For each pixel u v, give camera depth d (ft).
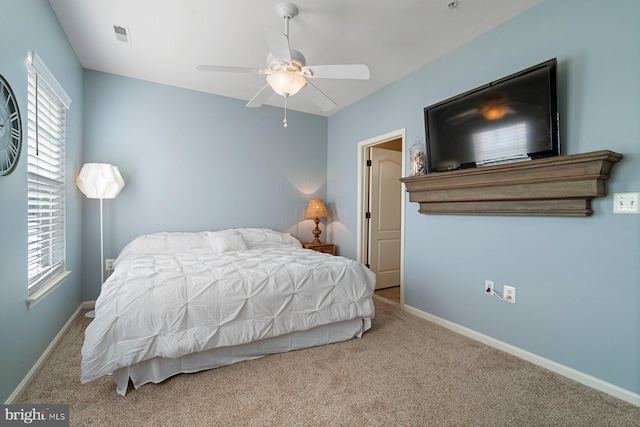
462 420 4.99
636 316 5.43
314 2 6.81
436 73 9.32
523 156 6.68
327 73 6.75
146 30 7.98
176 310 5.96
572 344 6.26
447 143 8.37
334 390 5.76
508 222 7.43
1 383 4.74
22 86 5.48
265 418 4.98
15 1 5.21
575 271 6.23
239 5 6.96
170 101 11.58
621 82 5.60
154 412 5.07
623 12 5.57
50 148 7.31
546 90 6.21
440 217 9.24
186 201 11.92
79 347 7.34
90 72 10.31
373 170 13.20
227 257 8.99
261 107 13.48
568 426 4.87
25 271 5.62
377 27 7.75
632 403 5.42
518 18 7.22
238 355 6.69
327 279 7.78
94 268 10.42
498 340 7.61
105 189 9.52
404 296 10.55
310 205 13.99
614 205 5.68
